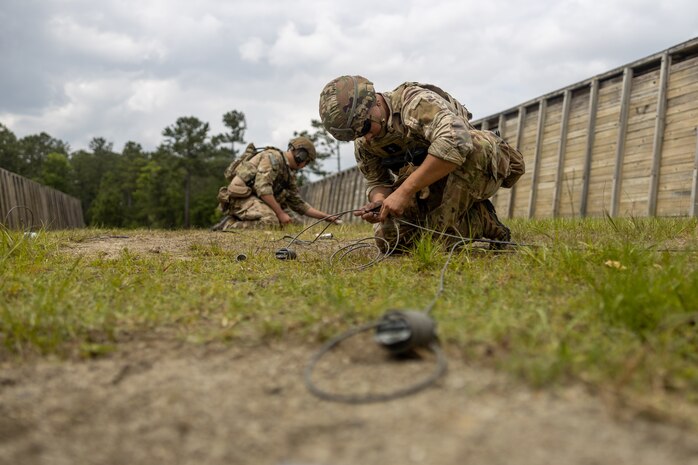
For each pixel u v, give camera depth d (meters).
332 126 3.31
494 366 1.44
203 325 1.90
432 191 3.55
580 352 1.49
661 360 1.44
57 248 4.17
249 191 7.38
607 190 8.52
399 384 1.38
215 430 1.21
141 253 4.03
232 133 48.16
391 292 2.34
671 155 7.46
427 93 3.25
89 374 1.53
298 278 2.77
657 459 1.03
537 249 3.16
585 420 1.17
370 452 1.09
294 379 1.45
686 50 7.32
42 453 1.16
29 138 68.19
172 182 48.41
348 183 17.69
